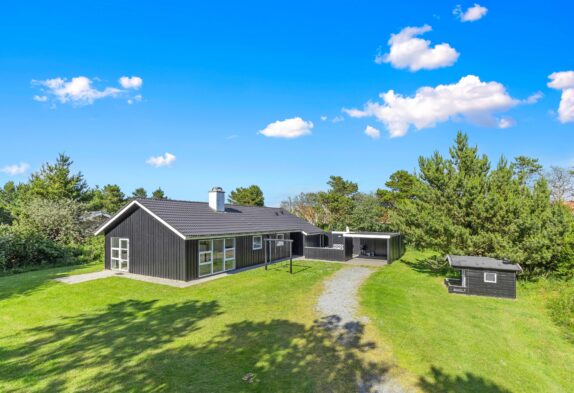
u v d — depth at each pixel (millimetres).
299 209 51719
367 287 15500
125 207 18422
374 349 8445
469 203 16797
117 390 6398
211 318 10703
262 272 19156
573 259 15914
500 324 10789
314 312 11414
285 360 7766
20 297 13188
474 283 14523
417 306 12477
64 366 7359
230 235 18984
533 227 14742
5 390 6348
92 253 24141
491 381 7137
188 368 7312
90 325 10055
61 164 39469
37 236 21672
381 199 42906
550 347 9227
